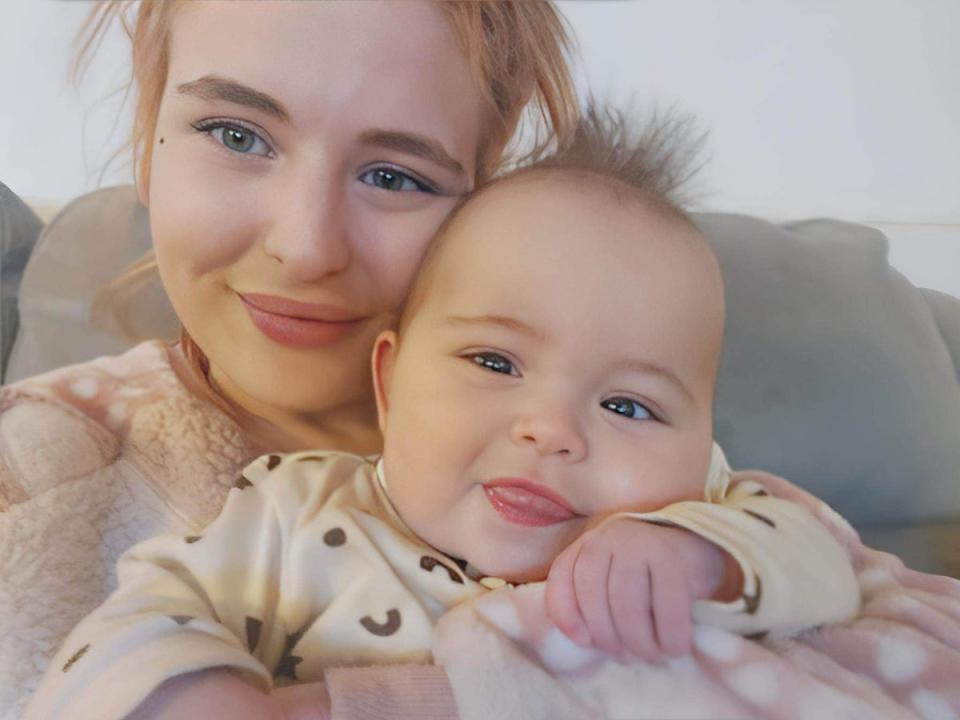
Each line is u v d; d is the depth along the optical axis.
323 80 0.29
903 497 0.38
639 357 0.29
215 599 0.28
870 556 0.34
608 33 0.36
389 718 0.23
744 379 0.38
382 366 0.33
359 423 0.36
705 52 0.36
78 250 0.37
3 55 0.34
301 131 0.29
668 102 0.36
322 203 0.30
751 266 0.38
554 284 0.29
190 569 0.28
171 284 0.32
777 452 0.38
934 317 0.39
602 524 0.27
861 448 0.38
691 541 0.27
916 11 0.37
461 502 0.30
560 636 0.26
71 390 0.35
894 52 0.37
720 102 0.36
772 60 0.37
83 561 0.31
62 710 0.22
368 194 0.31
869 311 0.39
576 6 0.35
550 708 0.24
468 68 0.31
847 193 0.38
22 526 0.31
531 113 0.34
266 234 0.30
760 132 0.37
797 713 0.24
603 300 0.29
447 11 0.30
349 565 0.29
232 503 0.30
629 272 0.30
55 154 0.35
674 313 0.30
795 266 0.38
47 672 0.25
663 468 0.30
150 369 0.36
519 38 0.32
